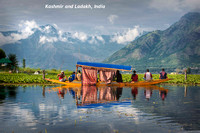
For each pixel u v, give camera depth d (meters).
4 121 7.38
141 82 22.33
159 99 12.24
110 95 14.03
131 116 8.03
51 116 8.03
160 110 9.09
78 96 13.48
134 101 11.47
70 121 7.34
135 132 6.26
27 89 18.12
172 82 26.33
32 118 7.75
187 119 7.63
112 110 9.08
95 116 8.02
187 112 8.71
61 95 13.98
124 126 6.80
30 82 26.05
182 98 12.63
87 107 9.74
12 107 9.78
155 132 6.27
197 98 12.68
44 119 7.61
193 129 6.54
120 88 19.03
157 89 18.19
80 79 22.53
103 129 6.50
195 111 8.91
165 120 7.50
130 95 13.97
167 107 9.75
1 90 17.31
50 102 11.16
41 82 25.95
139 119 7.61
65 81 22.97
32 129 6.51
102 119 7.60
